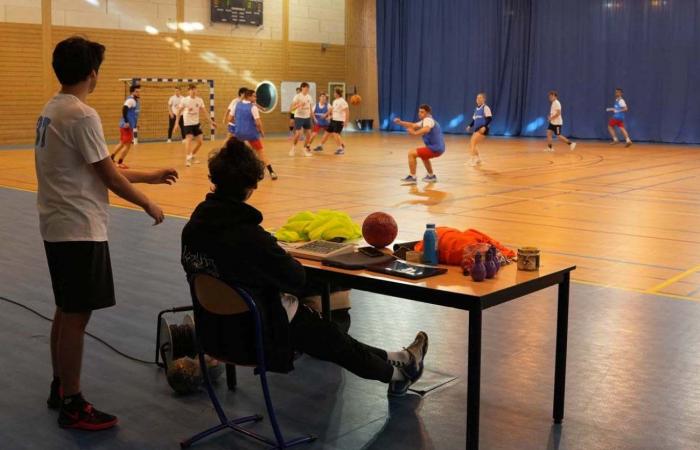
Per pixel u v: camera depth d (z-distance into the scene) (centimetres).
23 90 2080
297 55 2719
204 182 1312
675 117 2322
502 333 499
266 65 2631
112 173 350
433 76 2820
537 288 341
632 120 2400
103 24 2205
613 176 1454
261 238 320
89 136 343
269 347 325
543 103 2577
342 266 353
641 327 512
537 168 1599
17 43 2053
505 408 382
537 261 352
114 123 2253
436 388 409
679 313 546
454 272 351
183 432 357
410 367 390
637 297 589
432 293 320
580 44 2473
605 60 2430
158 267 675
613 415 374
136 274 649
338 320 505
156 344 440
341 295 502
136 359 451
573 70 2498
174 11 2355
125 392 403
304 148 1992
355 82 2931
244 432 349
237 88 2559
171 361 402
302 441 343
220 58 2494
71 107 346
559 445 342
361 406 387
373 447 341
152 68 2323
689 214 1005
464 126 2770
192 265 327
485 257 336
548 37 2536
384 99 2958
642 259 731
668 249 780
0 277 636
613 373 429
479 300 308
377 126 2995
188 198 1117
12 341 479
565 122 2534
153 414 377
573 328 510
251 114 1339
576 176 1454
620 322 523
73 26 2148
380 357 380
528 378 421
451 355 459
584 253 759
